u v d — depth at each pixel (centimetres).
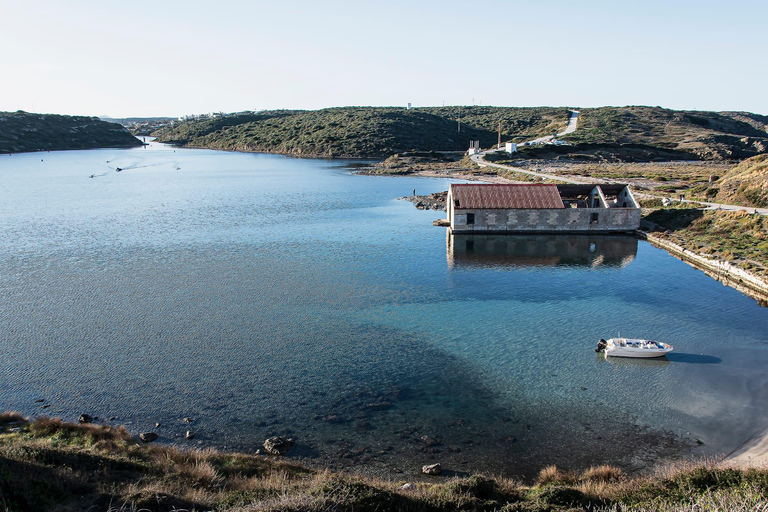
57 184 13350
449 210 8038
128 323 4006
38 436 2356
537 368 3331
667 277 5366
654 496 1948
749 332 3900
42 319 4069
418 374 3247
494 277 5362
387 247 6644
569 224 7438
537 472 2314
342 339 3762
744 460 2334
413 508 1842
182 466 2150
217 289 4850
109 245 6581
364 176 15938
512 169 15512
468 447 2502
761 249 5741
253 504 1789
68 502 1723
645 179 12400
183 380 3128
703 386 3080
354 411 2823
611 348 3478
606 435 2598
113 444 2323
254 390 3025
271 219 8544
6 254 6078
